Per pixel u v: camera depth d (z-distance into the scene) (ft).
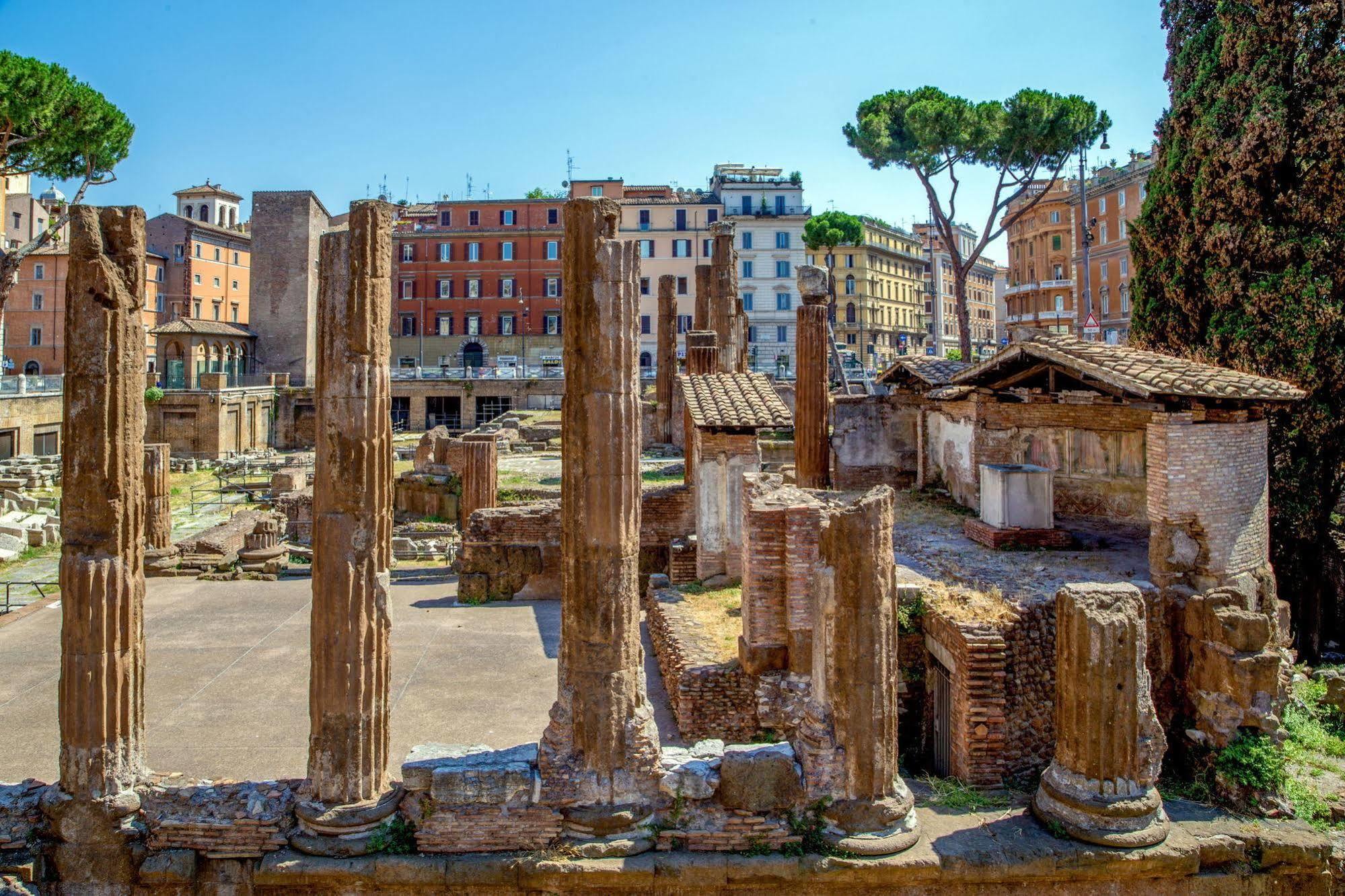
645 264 300.61
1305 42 74.90
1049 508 63.21
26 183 298.76
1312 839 38.32
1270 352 74.33
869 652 36.78
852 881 36.06
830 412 99.66
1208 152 79.92
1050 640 46.44
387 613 36.40
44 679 56.18
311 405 242.37
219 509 145.59
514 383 246.27
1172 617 48.39
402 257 310.45
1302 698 56.44
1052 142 153.28
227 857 35.86
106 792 35.94
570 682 37.04
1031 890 36.78
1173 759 46.32
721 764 37.40
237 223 397.39
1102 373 52.31
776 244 303.27
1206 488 49.78
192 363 247.91
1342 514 85.92
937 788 42.78
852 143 166.91
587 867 35.60
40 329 271.90
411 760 37.24
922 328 407.44
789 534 47.47
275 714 49.88
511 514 75.46
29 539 118.42
